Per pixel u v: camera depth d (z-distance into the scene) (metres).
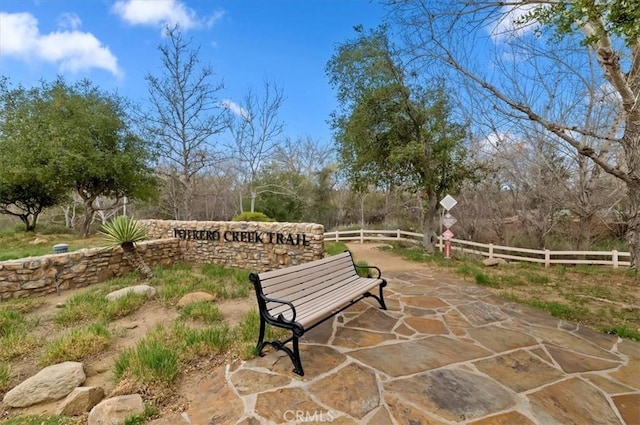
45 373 2.95
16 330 4.20
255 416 2.39
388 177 11.86
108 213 27.86
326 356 3.33
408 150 9.91
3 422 2.49
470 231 15.24
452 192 11.79
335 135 12.40
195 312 4.59
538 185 11.09
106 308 4.82
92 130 16.03
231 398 2.62
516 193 12.98
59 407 2.60
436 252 11.89
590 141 8.93
